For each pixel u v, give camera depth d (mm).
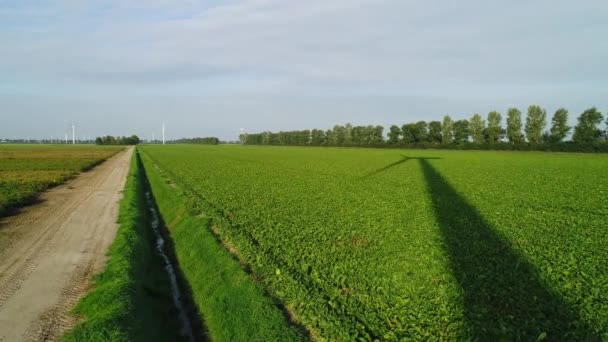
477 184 33750
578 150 100188
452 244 14727
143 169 54781
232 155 88438
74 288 11320
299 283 10961
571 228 17312
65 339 8547
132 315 9719
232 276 12023
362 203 23469
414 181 35812
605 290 10438
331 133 193250
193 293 12641
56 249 14891
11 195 26188
